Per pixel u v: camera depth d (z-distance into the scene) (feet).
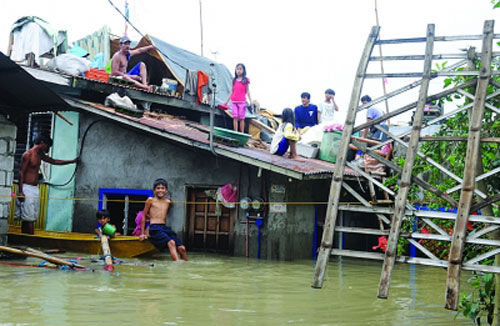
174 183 43.73
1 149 33.73
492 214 16.17
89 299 20.86
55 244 39.24
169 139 43.42
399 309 21.53
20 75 31.58
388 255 15.83
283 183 39.65
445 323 19.10
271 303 21.85
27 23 48.08
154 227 37.35
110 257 32.22
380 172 37.52
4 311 18.22
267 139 58.18
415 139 16.70
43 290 22.31
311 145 52.11
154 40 55.16
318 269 16.81
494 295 16.65
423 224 22.44
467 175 15.51
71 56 46.34
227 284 26.40
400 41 18.21
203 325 17.54
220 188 41.50
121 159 45.88
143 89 49.55
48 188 48.52
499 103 17.99
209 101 54.90
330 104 51.29
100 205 46.21
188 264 34.35
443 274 34.45
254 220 40.29
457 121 20.07
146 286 24.58
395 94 17.85
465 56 17.24
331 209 17.28
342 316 19.76
